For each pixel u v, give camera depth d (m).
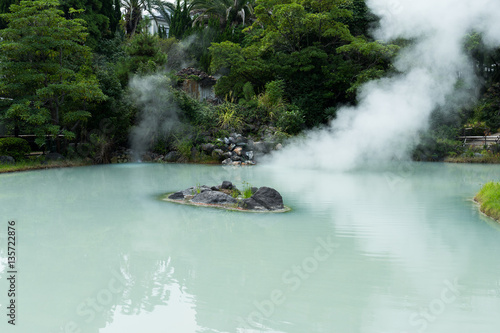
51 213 8.10
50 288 4.35
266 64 26.08
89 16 26.91
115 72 21.22
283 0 26.77
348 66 25.59
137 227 7.05
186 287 4.43
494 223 7.47
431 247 5.93
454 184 12.69
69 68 18.02
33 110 16.06
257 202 8.79
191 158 20.00
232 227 7.12
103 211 8.35
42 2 15.85
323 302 4.02
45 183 12.27
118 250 5.72
